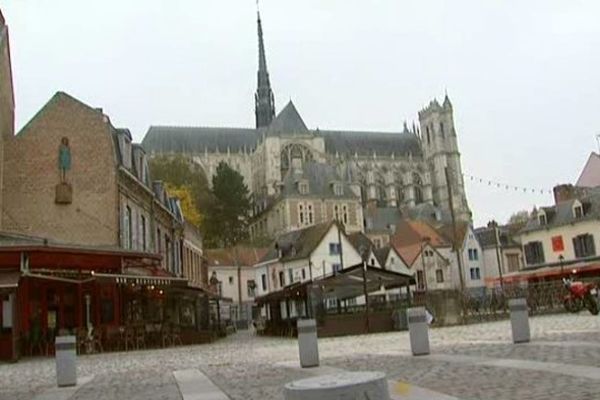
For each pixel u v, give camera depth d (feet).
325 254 207.92
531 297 123.24
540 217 186.09
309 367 43.68
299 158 373.20
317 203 336.08
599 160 217.56
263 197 386.73
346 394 12.24
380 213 357.61
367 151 463.42
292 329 108.58
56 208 96.17
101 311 90.12
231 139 435.94
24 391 40.70
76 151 98.32
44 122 99.04
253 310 248.93
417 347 46.32
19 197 96.12
